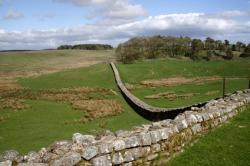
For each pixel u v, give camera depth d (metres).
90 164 7.29
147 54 116.81
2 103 42.47
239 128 13.00
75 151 7.29
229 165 9.22
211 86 54.28
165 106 37.31
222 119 13.71
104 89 60.84
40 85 70.06
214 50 124.94
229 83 55.97
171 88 57.50
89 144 7.69
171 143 9.68
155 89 57.94
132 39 122.25
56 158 6.91
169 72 83.81
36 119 32.72
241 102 16.92
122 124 29.78
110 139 8.20
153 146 8.94
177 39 124.88
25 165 6.57
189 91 51.66
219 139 11.50
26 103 42.72
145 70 84.19
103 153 7.61
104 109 37.28
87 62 144.00
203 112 12.53
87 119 31.98
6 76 93.19
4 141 23.84
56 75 83.00
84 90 59.72
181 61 99.94
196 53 119.44
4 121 31.70
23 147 21.97
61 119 32.78
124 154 8.06
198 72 83.00
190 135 10.91
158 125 9.87
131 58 109.75
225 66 86.94
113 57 165.62
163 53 120.38
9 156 6.95
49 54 199.38
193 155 9.93
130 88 60.56
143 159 8.56
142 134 8.71
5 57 182.12
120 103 43.72
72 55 193.12
